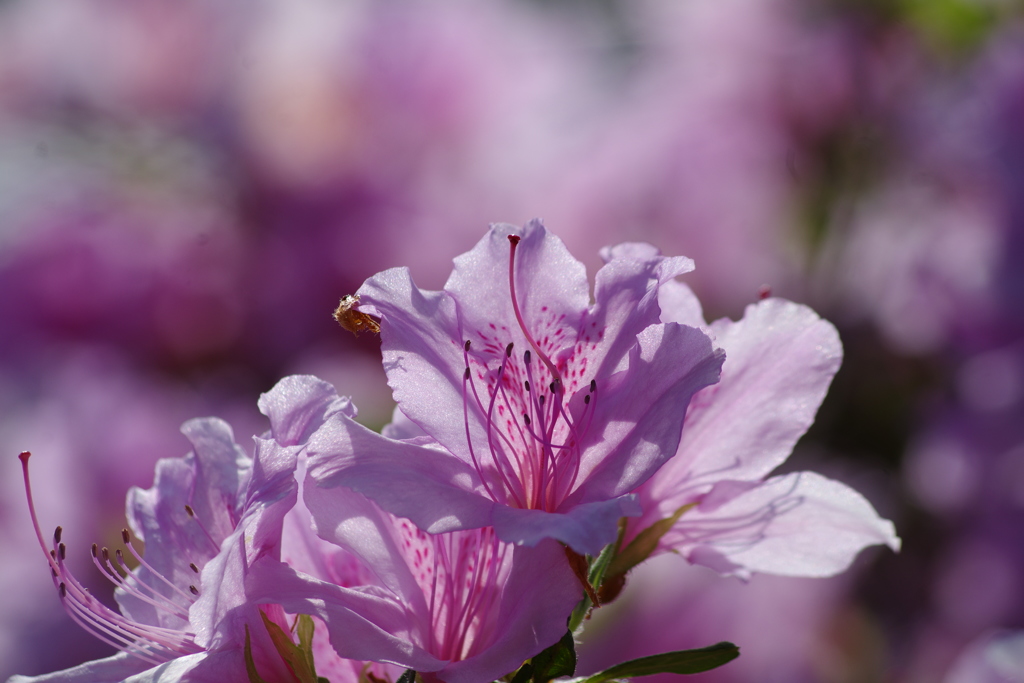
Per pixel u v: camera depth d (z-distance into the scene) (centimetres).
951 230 71
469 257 45
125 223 72
